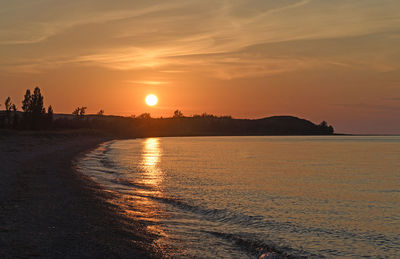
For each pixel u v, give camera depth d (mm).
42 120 126000
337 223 17688
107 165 40719
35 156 43156
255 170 43625
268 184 31328
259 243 13156
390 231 16297
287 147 118062
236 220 16938
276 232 15219
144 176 32594
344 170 46219
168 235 13047
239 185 29828
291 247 13188
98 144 102438
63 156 47031
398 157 73062
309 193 27250
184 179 31844
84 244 10977
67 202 17047
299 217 18625
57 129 139250
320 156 74750
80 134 138875
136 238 12164
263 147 115438
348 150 102688
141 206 18094
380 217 19406
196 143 147000
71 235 11805
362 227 17016
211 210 18797
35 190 19703
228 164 51250
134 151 78375
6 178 23531
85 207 16250
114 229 12977
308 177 37781
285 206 21594
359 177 38812
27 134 86562
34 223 12969
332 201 24172
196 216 17062
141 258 10281
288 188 29453
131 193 22109
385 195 27125
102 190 21812
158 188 25609
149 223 14617
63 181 23734
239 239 13406
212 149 96750
